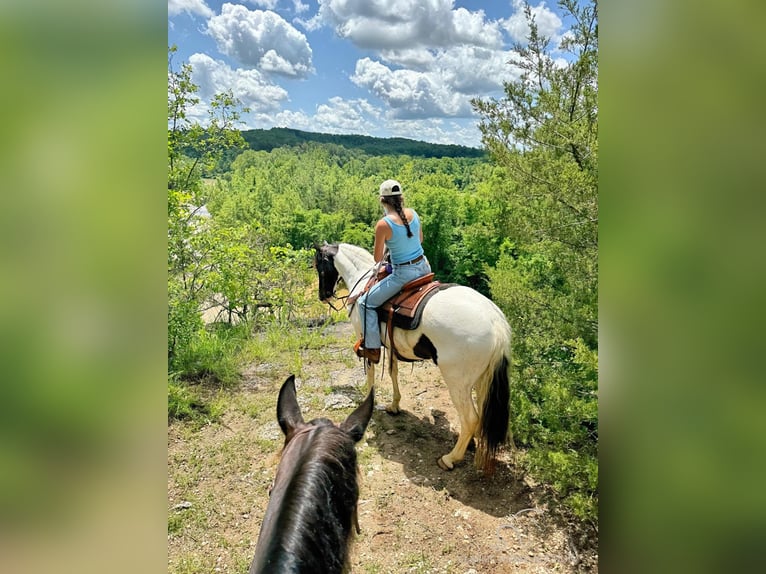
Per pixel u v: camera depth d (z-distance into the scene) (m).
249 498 3.42
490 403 3.36
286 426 2.06
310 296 8.48
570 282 3.23
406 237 3.74
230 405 4.73
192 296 6.01
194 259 6.14
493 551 2.90
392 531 3.06
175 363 5.28
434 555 2.87
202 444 4.05
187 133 5.75
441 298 3.55
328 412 4.62
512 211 3.85
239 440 4.11
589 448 2.96
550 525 3.10
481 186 18.64
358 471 1.96
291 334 6.89
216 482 3.58
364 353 4.11
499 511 3.27
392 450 3.99
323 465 1.62
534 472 3.29
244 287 6.91
